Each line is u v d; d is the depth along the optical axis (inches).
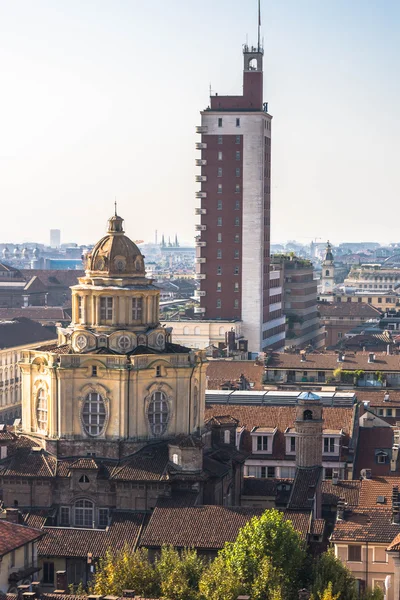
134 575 7795.3
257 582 7642.7
